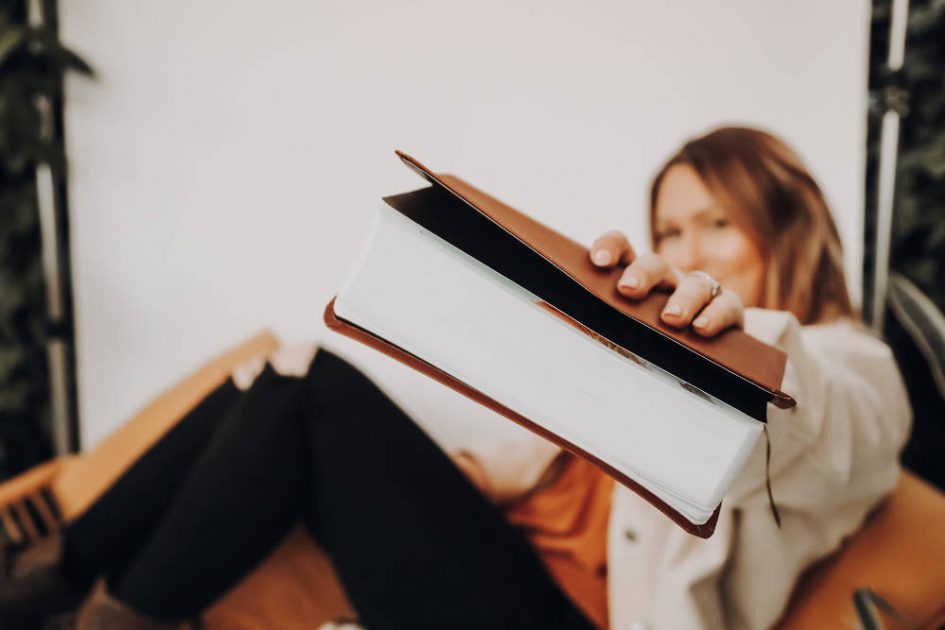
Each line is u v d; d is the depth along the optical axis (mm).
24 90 868
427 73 851
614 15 812
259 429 556
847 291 712
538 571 590
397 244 318
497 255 329
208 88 885
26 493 720
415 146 863
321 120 874
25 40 826
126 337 939
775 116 798
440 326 325
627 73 815
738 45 798
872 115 791
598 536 665
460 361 329
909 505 556
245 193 896
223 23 875
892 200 783
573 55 824
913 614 479
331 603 669
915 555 511
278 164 888
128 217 917
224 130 889
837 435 477
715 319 338
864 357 606
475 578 540
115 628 511
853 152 791
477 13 835
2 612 574
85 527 608
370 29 854
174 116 893
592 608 614
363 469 557
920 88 780
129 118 898
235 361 816
